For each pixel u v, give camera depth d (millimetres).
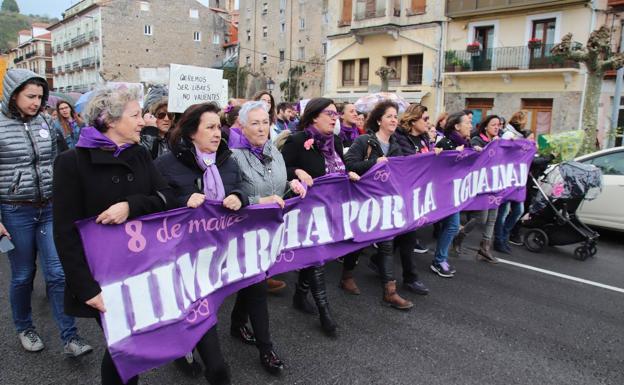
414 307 4207
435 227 6598
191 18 54438
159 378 2996
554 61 19453
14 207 3051
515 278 5074
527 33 20531
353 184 3924
